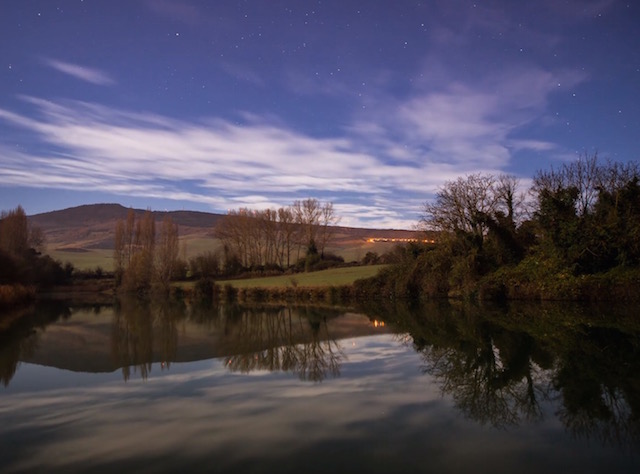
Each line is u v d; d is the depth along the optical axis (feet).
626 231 108.99
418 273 153.69
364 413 30.68
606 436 26.03
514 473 21.35
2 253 161.89
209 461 23.07
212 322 100.42
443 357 50.93
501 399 33.78
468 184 144.25
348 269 226.17
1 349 63.41
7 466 23.07
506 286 125.18
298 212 296.10
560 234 117.60
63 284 262.47
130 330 86.58
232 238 287.07
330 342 65.51
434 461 22.72
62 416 31.40
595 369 42.63
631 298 104.94
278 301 172.86
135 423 29.45
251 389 38.09
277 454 23.79
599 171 129.18
